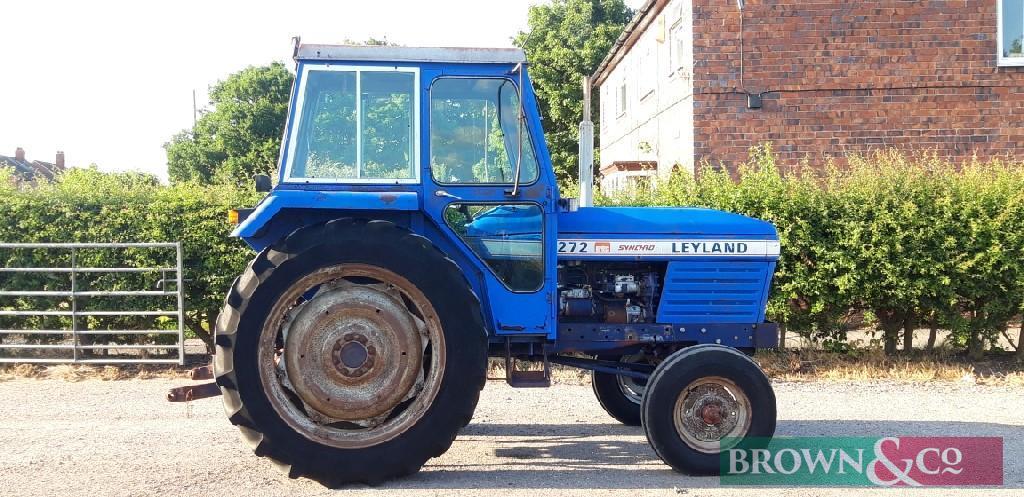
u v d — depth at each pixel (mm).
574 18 30734
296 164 5613
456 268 5531
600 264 6414
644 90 18969
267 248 5496
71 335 10383
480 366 5488
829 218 10258
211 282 10250
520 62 5715
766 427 5770
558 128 30625
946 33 13742
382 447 5438
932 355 10773
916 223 10109
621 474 5816
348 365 5504
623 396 7332
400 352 5547
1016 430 7160
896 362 10383
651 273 6426
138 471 5793
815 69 13844
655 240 6270
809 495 5367
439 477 5719
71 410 7867
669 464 5730
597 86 27234
